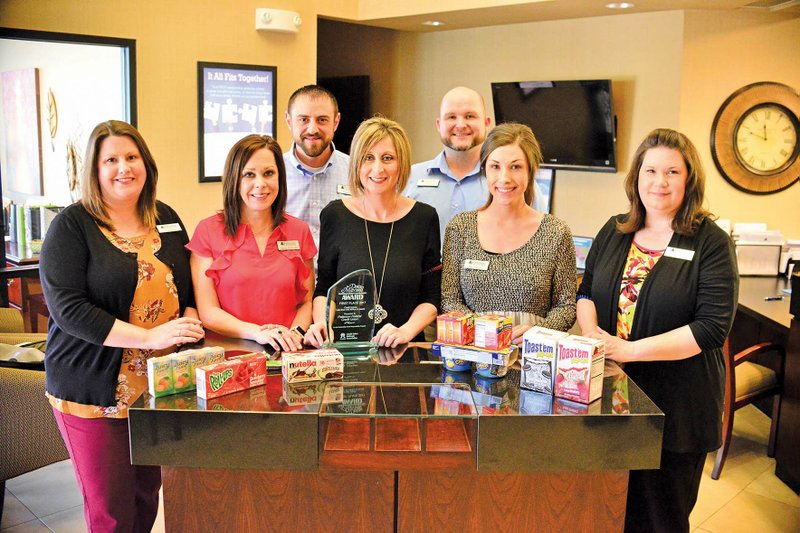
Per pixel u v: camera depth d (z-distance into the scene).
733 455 4.33
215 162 5.87
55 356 2.46
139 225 2.54
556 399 2.11
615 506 2.15
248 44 5.90
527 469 2.02
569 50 6.08
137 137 2.45
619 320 2.63
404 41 7.14
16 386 3.07
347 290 2.45
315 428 1.99
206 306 2.67
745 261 5.45
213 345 2.51
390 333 2.53
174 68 5.63
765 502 3.74
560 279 2.77
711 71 5.47
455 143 3.69
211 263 2.70
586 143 5.97
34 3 5.04
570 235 2.80
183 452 2.03
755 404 5.22
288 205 4.03
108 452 2.48
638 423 2.00
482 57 6.66
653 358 2.46
